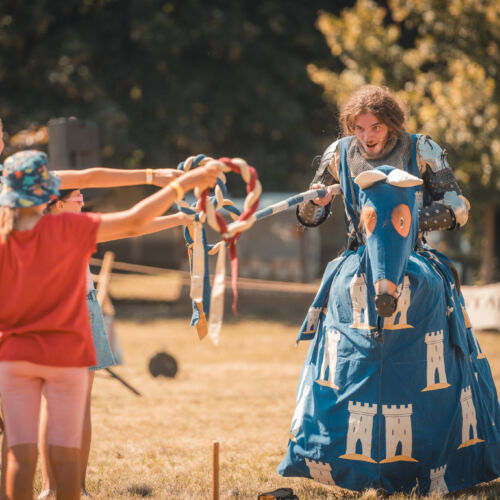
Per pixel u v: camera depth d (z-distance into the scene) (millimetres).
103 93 67062
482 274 71125
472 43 61500
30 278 10953
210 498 15203
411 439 14250
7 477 11023
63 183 14648
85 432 15203
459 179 59500
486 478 15078
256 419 25125
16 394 11211
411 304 14172
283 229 70812
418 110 60656
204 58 72875
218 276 12508
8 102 65812
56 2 69562
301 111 74375
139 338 56000
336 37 64625
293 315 67688
